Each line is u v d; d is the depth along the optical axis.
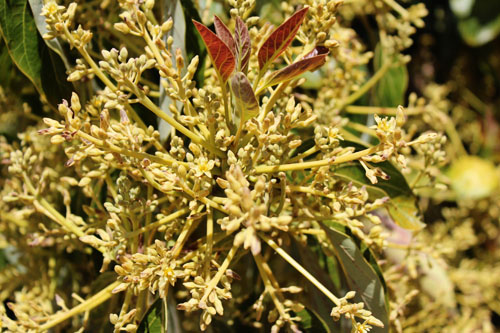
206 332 0.48
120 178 0.38
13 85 0.49
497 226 0.79
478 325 0.67
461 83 0.82
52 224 0.48
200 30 0.35
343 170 0.43
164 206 0.44
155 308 0.39
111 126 0.37
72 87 0.44
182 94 0.37
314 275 0.45
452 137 0.77
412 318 0.56
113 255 0.38
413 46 0.78
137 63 0.36
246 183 0.33
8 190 0.51
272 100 0.38
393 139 0.35
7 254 0.54
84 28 0.45
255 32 0.40
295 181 0.40
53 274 0.50
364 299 0.42
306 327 0.42
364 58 0.50
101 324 0.44
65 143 0.46
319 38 0.38
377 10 0.55
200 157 0.37
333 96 0.48
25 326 0.39
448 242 0.67
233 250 0.37
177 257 0.40
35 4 0.42
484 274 0.69
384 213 0.52
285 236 0.42
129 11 0.38
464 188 0.74
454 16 0.79
